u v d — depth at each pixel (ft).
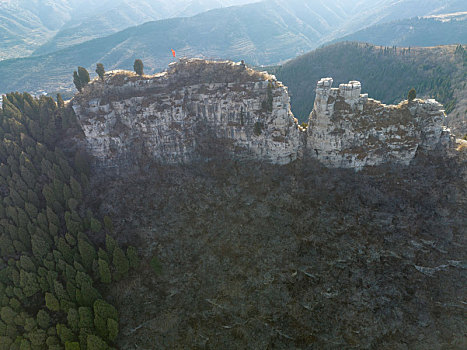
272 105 254.68
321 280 213.66
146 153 271.69
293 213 242.17
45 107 277.64
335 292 209.15
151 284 212.84
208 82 268.00
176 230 237.04
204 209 247.50
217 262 221.25
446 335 198.29
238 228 236.63
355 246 224.53
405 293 211.20
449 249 221.66
